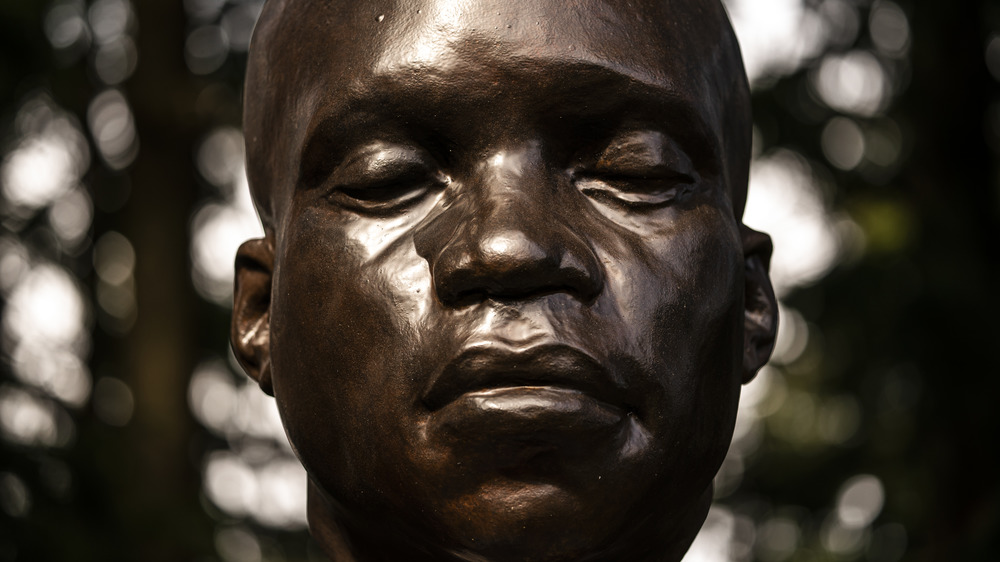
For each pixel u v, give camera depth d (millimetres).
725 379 2771
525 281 2484
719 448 2764
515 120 2664
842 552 7340
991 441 6191
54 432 6336
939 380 6312
